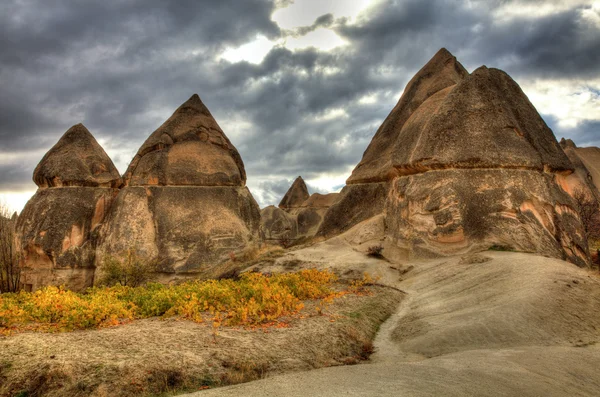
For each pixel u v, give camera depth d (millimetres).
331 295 12945
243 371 7090
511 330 8812
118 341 7852
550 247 16875
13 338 7852
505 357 7180
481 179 18312
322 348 8484
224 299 11594
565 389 5961
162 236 21344
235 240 22406
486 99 19922
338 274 17594
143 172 23016
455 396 5285
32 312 9531
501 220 17219
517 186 18031
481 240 17062
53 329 8578
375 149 30484
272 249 23922
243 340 8328
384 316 11734
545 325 9062
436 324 9922
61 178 22328
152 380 6496
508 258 13914
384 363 7484
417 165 20469
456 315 10227
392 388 5504
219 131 26516
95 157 23672
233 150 26797
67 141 24000
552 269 11961
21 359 6793
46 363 6613
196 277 20500
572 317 9406
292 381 5984
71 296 11188
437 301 12172
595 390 6129
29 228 21328
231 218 23047
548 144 20609
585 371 6711
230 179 24297
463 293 12125
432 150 19625
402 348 9094
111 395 6105
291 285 13695
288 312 10734
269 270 19188
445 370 6387
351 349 8922
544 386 5922
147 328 8961
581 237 19250
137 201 22156
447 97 20922
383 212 25234
